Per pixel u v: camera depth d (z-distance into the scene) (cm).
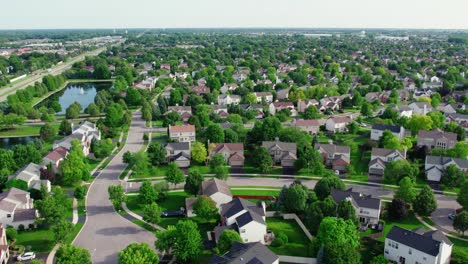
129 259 8125
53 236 10362
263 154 14925
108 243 10094
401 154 15062
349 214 10338
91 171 15150
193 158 15788
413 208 11594
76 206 12175
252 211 10462
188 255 9000
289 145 15988
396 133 17688
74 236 10412
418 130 18175
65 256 8225
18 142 19038
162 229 10788
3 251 8962
